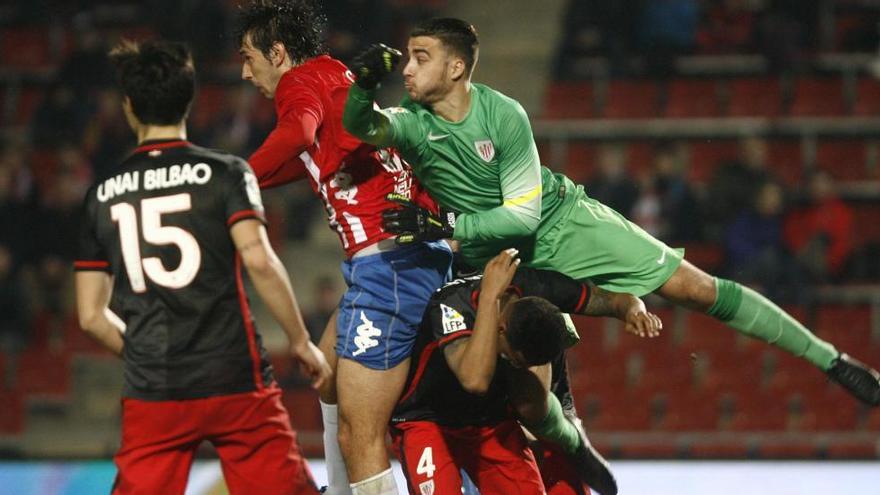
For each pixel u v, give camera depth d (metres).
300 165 19.98
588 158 60.12
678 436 46.25
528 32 67.38
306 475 17.25
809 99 60.66
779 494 31.58
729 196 51.34
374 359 19.52
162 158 16.69
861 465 35.78
